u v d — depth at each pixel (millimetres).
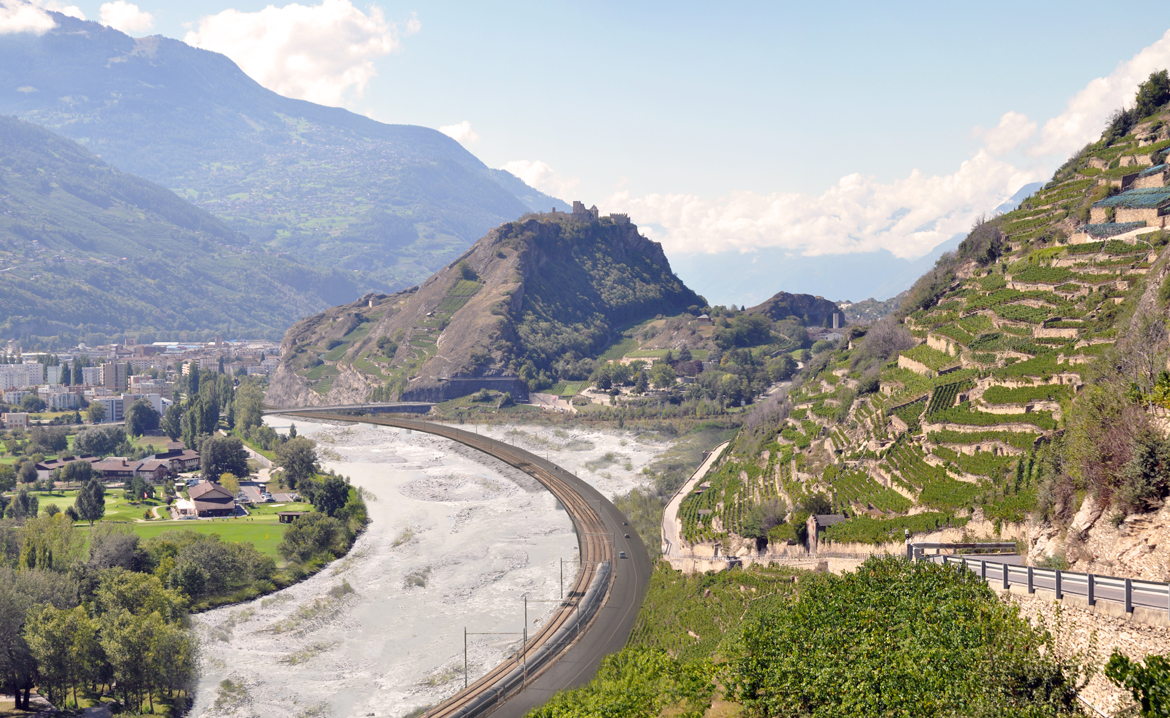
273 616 178875
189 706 139125
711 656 85562
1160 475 57156
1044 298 164500
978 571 62438
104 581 162250
